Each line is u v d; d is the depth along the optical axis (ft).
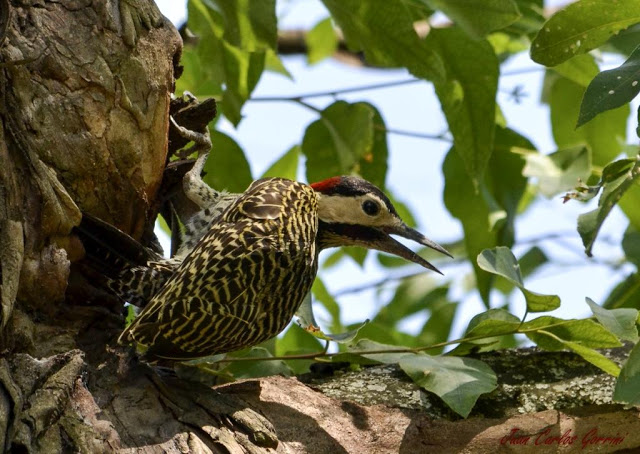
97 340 27.07
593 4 26.94
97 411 24.47
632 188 38.11
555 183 38.52
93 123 26.76
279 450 26.30
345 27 35.45
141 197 28.35
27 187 25.26
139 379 26.48
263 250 28.78
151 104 27.73
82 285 27.89
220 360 31.78
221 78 36.86
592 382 29.76
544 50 27.73
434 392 28.32
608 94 25.02
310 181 40.24
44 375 23.75
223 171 38.58
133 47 27.35
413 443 27.84
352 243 37.14
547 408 28.99
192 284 27.48
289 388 28.91
